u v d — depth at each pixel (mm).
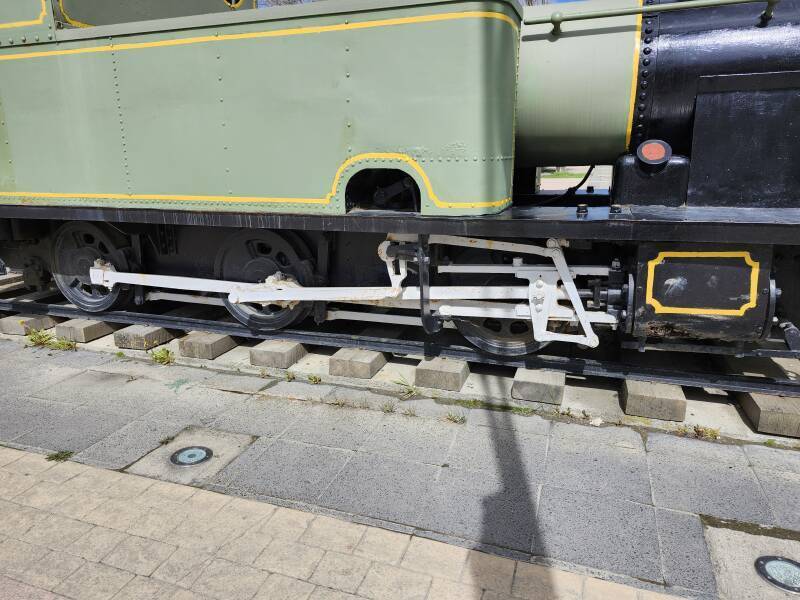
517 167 4344
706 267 3152
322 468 3016
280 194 3662
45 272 5340
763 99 3248
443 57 3150
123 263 4691
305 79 3445
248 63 3545
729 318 3186
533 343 3844
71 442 3293
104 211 4164
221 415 3584
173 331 4938
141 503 2730
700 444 3209
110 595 2195
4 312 5527
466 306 3750
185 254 4668
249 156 3680
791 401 3328
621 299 3414
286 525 2572
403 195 3818
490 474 2951
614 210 3426
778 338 4176
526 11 3574
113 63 3873
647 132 3551
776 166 3299
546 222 3230
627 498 2760
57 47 3988
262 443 3264
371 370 4012
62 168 4215
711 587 2236
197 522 2594
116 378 4145
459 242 3625
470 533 2531
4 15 4074
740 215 3166
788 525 2574
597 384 3895
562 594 2191
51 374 4230
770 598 2189
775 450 3150
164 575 2291
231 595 2191
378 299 4047
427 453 3145
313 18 3346
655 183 3465
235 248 4383
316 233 4180
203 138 3768
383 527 2570
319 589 2215
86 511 2672
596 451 3148
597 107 3521
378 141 3377
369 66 3297
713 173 3389
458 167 3258
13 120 4270
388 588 2215
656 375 3557
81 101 4027
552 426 3400
